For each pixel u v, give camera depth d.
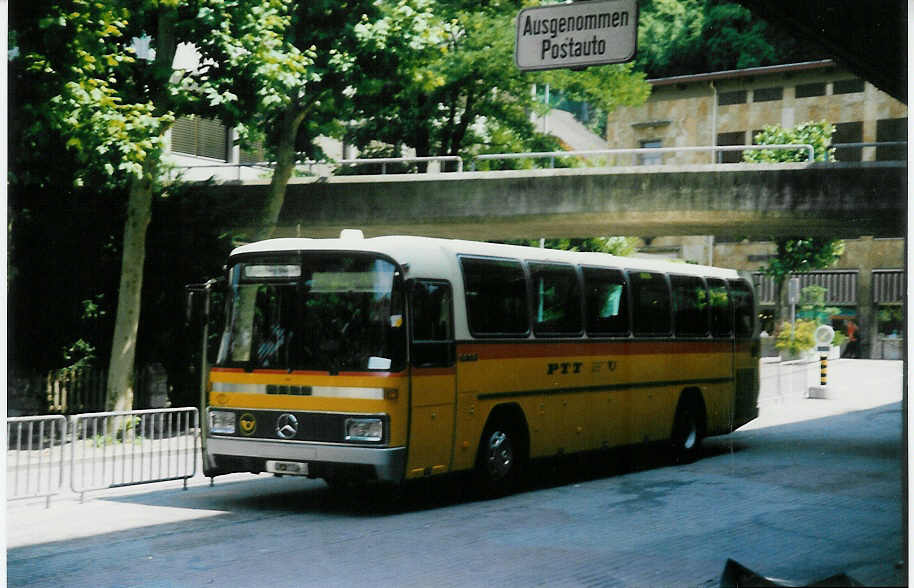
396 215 24.42
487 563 8.96
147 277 21.23
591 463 17.00
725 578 6.24
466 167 29.31
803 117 47.91
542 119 29.80
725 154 49.09
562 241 33.03
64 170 19.56
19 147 18.28
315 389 11.44
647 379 16.25
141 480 12.98
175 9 17.42
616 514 11.66
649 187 23.33
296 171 28.61
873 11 8.41
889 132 46.62
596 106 29.14
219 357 12.05
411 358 11.42
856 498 12.88
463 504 12.41
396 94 21.06
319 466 11.34
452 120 28.92
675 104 49.38
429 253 12.05
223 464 11.95
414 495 13.15
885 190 22.09
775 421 24.83
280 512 11.71
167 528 10.60
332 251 11.73
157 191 21.53
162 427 13.33
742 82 48.59
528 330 13.61
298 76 18.22
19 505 12.05
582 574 8.55
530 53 8.34
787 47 47.12
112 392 19.41
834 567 8.69
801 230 24.92
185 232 21.36
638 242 54.25
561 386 14.20
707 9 46.75
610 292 15.59
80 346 21.12
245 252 12.14
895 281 50.31
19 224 19.98
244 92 18.38
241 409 11.84
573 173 23.64
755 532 10.50
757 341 19.80
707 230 25.34
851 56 9.24
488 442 12.81
